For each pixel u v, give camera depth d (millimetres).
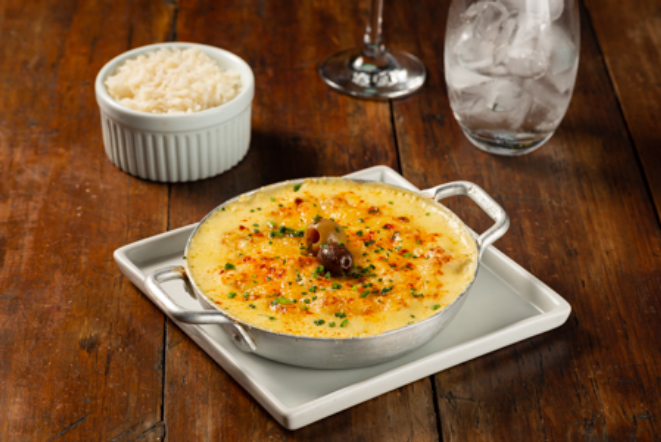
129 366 785
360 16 1125
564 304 803
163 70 934
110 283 837
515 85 914
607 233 892
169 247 842
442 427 759
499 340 785
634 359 799
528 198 920
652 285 851
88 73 1030
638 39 1088
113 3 1118
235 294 771
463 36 925
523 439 756
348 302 763
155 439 751
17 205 895
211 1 1131
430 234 808
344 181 840
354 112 1004
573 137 980
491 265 836
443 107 1013
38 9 1104
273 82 1032
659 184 936
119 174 928
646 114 1004
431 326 756
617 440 757
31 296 826
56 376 779
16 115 980
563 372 789
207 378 779
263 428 756
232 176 933
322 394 759
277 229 811
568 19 905
